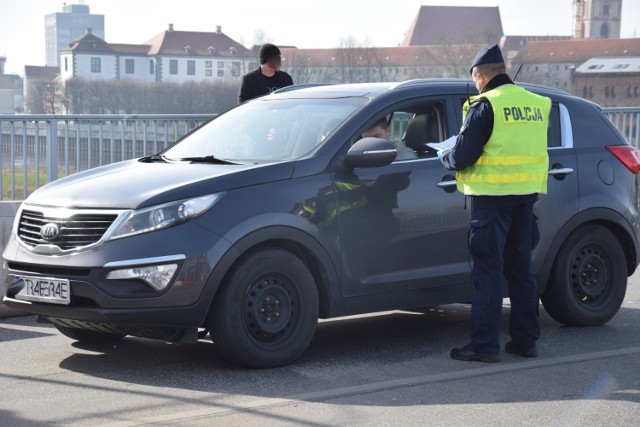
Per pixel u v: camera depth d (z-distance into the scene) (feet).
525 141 23.75
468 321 30.07
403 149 25.72
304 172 23.86
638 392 21.29
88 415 19.45
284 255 23.36
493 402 20.42
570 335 27.84
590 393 21.17
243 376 22.70
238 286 22.71
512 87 23.91
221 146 26.21
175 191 22.53
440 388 21.58
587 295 28.86
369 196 24.64
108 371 23.31
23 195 36.24
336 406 20.10
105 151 38.04
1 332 28.32
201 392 21.25
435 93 26.55
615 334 28.04
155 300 21.98
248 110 27.58
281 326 23.50
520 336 24.88
